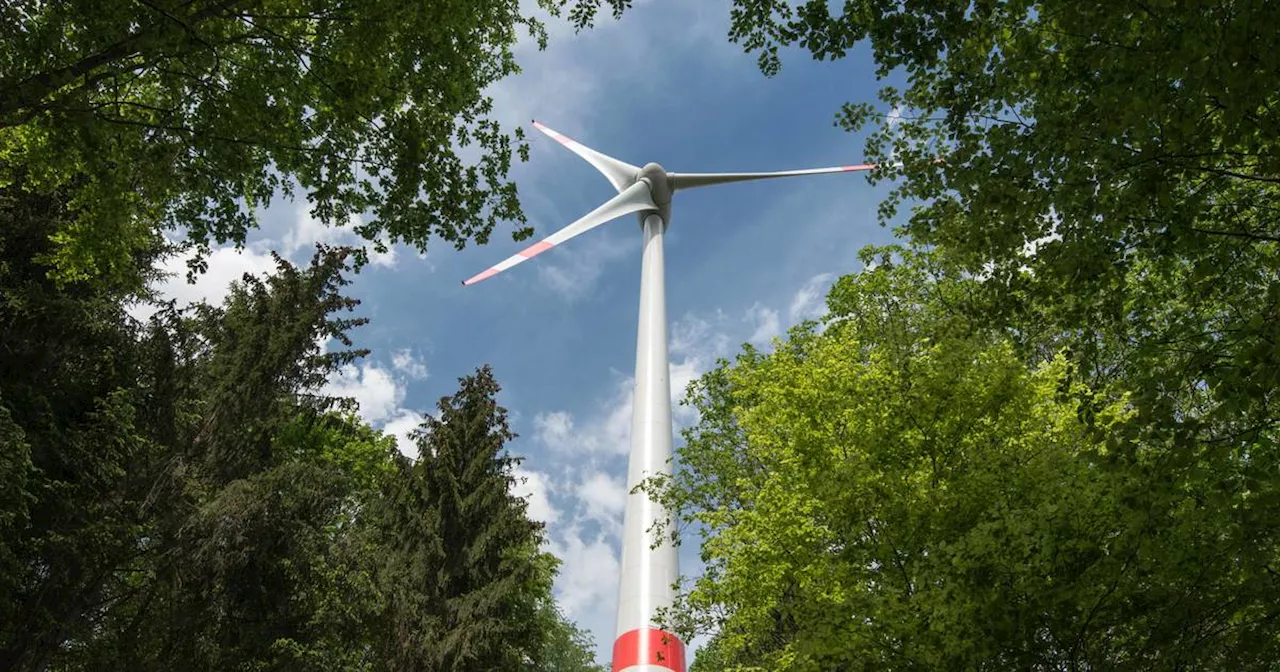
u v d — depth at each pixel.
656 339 36.81
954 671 9.60
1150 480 8.03
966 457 11.41
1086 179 8.16
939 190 9.62
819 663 10.40
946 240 9.66
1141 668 9.08
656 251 41.94
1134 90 7.34
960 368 11.74
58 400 18.34
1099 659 9.50
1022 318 9.85
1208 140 7.90
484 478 28.30
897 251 17.45
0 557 14.93
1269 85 6.62
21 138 13.25
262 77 11.98
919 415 11.72
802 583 12.34
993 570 9.66
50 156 12.88
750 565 13.69
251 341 23.48
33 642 16.91
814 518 13.41
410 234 13.27
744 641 15.61
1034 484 10.67
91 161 11.56
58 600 17.56
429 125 12.70
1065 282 8.93
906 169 9.66
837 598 11.16
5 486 14.11
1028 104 8.90
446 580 26.70
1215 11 6.79
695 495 17.03
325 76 11.82
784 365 15.30
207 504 20.09
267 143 12.02
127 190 13.22
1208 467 8.44
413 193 12.82
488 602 25.45
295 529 20.56
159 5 9.95
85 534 16.62
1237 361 7.23
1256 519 8.03
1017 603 9.42
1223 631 8.93
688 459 19.31
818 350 15.38
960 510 10.81
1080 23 7.46
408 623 24.58
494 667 25.12
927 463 11.83
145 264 20.81
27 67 10.39
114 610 19.92
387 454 35.25
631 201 43.19
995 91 8.82
